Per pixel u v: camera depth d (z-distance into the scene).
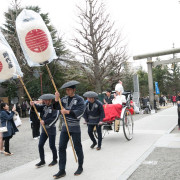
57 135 8.83
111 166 4.33
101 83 17.12
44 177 3.97
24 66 20.50
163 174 3.71
